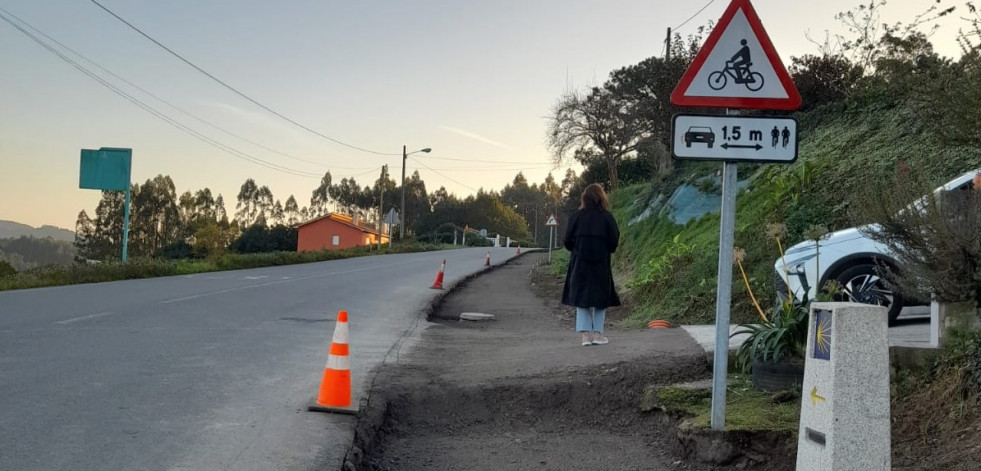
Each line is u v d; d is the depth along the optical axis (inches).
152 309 503.8
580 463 222.7
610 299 345.1
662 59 1146.7
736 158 205.8
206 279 866.1
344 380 250.5
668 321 483.5
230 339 386.6
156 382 276.1
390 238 2174.0
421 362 346.3
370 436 233.6
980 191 204.7
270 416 238.1
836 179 504.7
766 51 205.8
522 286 954.7
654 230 818.2
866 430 157.8
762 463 207.8
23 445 197.5
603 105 1429.6
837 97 742.5
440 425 264.4
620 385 274.2
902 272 220.2
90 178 1069.1
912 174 215.6
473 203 4822.8
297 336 411.2
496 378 294.8
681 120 206.5
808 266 336.5
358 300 650.8
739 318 453.1
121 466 185.2
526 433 255.6
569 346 357.7
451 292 838.5
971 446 182.7
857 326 160.1
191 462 190.7
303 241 3390.7
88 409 234.8
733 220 212.7
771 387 249.6
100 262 932.6
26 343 345.7
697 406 242.2
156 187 3892.7
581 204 353.4
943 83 235.8
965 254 195.8
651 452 231.8
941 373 217.9
